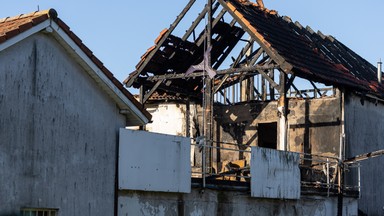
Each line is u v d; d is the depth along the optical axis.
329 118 36.72
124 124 23.42
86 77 21.80
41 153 20.09
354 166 34.81
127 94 22.86
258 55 34.28
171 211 24.64
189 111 42.22
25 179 19.58
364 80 39.53
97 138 22.08
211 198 26.41
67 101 21.06
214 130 40.38
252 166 27.97
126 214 22.95
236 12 34.62
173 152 24.41
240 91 40.84
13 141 19.30
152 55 36.38
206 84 34.81
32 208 19.75
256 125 38.94
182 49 37.56
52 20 20.14
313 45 38.59
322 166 35.66
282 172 29.70
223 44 39.03
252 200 28.44
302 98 37.72
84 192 21.44
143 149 23.36
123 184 22.61
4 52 19.09
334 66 37.56
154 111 45.06
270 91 40.06
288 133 38.00
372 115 39.38
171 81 38.94
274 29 36.28
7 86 19.19
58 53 20.80
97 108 22.20
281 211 30.05
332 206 33.50
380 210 39.28
